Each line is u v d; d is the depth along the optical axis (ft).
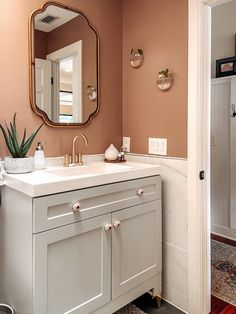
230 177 9.78
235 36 9.88
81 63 6.42
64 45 6.10
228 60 9.86
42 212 4.00
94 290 4.82
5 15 5.19
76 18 6.27
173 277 6.16
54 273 4.23
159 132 6.33
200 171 5.62
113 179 4.95
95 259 4.80
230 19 10.01
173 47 5.93
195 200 5.63
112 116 7.13
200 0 5.37
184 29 5.71
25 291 4.24
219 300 6.35
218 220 10.27
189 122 5.65
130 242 5.41
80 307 4.61
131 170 5.32
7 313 4.79
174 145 6.03
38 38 5.66
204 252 5.76
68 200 4.29
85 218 4.56
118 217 5.11
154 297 6.09
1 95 5.21
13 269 4.62
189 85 5.60
